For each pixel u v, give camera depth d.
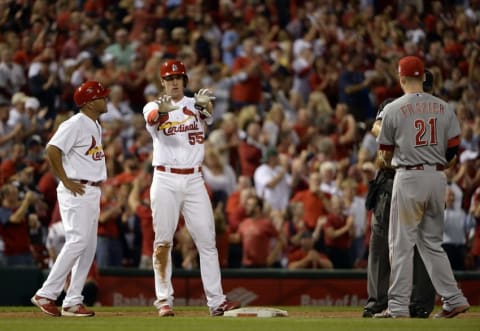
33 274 48.72
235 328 28.17
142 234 53.22
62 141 34.72
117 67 73.31
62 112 68.75
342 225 56.25
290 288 52.78
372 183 34.66
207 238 35.53
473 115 78.62
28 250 51.62
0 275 48.22
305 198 57.66
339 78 77.69
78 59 71.25
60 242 49.41
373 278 34.69
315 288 53.03
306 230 55.19
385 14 87.06
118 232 53.56
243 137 67.31
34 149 61.03
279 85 76.38
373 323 29.56
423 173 32.56
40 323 30.45
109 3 81.75
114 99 68.06
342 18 85.69
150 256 52.41
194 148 35.31
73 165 35.03
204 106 35.09
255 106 72.00
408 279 32.72
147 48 76.06
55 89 69.19
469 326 28.36
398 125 32.69
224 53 80.25
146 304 51.31
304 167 63.94
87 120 35.25
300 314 36.59
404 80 33.25
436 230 33.09
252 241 54.69
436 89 80.69
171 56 72.81
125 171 59.34
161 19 80.00
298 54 78.88
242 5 85.25
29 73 69.38
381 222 34.44
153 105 35.00
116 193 55.34
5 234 51.03
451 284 32.94
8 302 48.28
